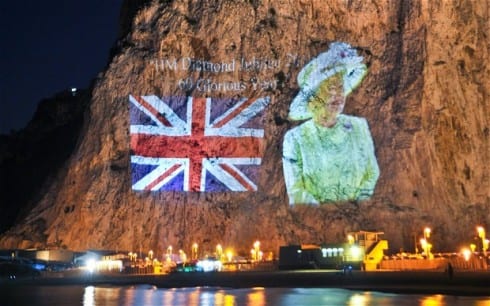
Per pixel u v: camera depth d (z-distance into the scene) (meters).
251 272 60.78
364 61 84.94
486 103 85.81
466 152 82.50
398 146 80.00
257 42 86.50
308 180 79.12
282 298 34.78
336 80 83.31
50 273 67.31
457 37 86.38
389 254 67.75
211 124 82.06
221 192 78.94
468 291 37.00
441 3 86.19
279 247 71.25
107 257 72.81
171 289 45.56
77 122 121.75
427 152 80.12
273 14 88.12
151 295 39.09
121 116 84.81
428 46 84.50
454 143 82.31
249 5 88.44
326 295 36.72
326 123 81.38
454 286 40.84
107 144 83.94
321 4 87.19
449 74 84.62
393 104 82.31
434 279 45.59
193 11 89.06
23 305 32.50
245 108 82.69
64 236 79.44
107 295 39.56
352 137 80.69
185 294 39.47
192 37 87.00
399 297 34.44
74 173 84.12
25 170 118.94
